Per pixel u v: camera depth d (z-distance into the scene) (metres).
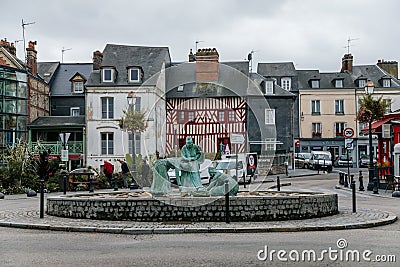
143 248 8.47
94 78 40.91
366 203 16.75
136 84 40.12
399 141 23.92
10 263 7.27
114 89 40.25
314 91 53.41
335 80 53.97
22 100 39.69
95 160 39.94
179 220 11.33
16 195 23.78
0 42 41.94
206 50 21.97
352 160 52.12
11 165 25.56
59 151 39.88
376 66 57.12
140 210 11.45
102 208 11.70
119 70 41.12
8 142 37.91
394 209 14.73
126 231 10.20
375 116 22.64
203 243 8.92
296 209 11.65
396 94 53.41
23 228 11.02
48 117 41.97
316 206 12.02
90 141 40.16
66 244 8.92
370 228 10.88
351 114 53.16
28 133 40.41
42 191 12.34
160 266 7.02
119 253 8.02
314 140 53.03
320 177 35.06
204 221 11.27
